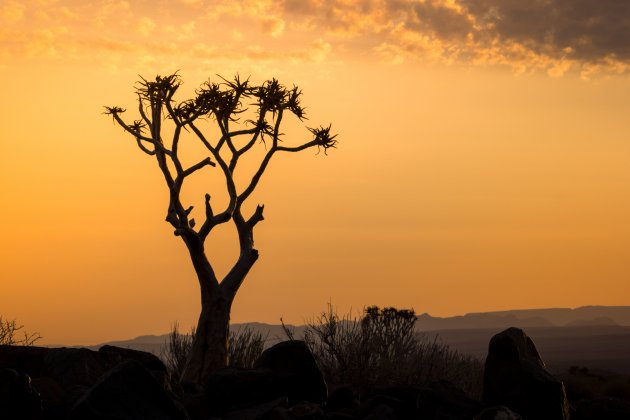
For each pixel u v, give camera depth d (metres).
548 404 18.70
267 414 18.05
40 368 20.08
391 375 25.91
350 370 26.02
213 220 27.00
